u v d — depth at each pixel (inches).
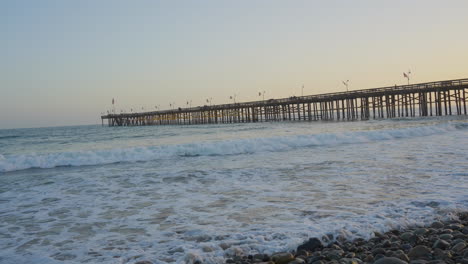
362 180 378.6
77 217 280.5
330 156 582.9
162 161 614.5
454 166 434.3
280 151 695.7
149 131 2304.4
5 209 309.4
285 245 203.0
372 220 241.4
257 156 628.4
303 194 326.6
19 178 480.4
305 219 248.8
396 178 379.6
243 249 198.8
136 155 681.6
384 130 915.4
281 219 251.3
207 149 719.7
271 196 324.5
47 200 341.7
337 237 214.4
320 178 400.5
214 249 200.5
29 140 2018.9
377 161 503.8
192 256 188.2
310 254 193.8
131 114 4306.1
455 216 247.6
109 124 4904.0
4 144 1706.4
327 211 267.1
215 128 2079.2
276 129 1576.0
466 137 807.1
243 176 432.5
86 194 364.8
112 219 271.4
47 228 253.9
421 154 553.6
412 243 203.2
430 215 250.2
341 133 856.3
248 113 2765.7
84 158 653.9
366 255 186.4
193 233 229.8
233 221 252.4
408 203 279.7
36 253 206.1
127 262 187.6
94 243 219.8
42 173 533.6
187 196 339.6
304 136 817.5
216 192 351.6
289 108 2471.7
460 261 173.0
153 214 280.7
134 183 415.5
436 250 186.1
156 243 214.8
